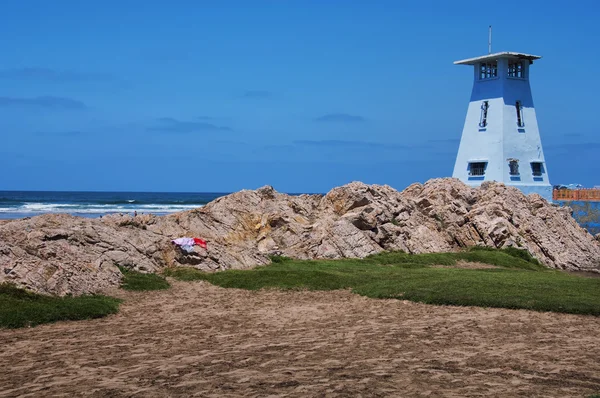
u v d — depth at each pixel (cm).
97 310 2619
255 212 4522
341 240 4375
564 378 1752
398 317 2641
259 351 2062
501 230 5009
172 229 4012
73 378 1742
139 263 3475
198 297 3073
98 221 3703
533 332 2347
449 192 5569
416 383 1684
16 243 3008
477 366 1870
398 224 4903
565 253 5253
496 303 2833
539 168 6569
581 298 2880
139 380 1719
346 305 2916
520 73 6569
